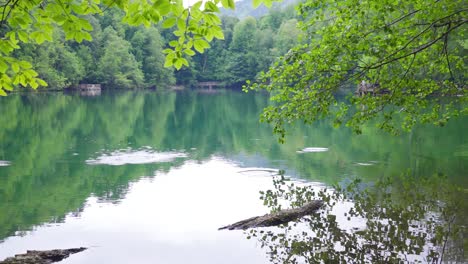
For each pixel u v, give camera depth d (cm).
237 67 10369
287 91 773
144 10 354
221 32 391
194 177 1376
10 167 1516
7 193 1177
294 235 848
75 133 2416
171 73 9981
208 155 1802
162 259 740
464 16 719
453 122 2570
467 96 795
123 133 2477
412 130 2311
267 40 10225
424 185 1209
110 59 8131
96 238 839
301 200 1097
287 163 1596
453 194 1109
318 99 738
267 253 763
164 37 11188
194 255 756
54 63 6856
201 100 5662
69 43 7888
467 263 699
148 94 7194
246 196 1144
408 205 1023
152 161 1656
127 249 784
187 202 1090
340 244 796
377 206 1024
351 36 719
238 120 3303
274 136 2384
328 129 2600
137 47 9519
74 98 5412
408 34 764
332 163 1575
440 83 817
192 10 363
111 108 4106
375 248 772
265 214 958
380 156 1678
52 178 1359
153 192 1192
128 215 984
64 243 814
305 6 755
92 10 394
